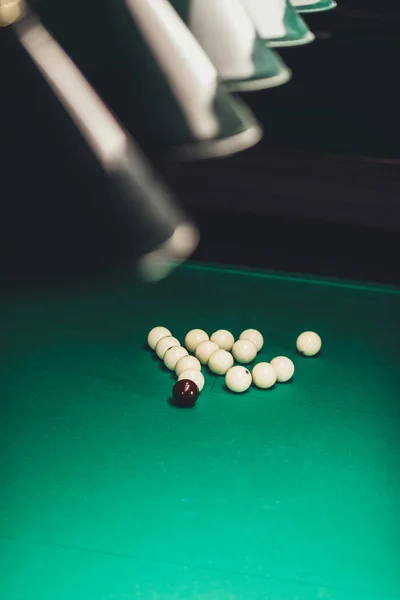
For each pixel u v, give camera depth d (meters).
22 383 3.27
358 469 2.90
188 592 2.41
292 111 5.69
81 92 0.99
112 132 0.99
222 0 1.69
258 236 5.74
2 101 0.96
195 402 3.18
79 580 2.43
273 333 3.72
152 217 1.00
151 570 2.47
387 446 3.03
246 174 5.69
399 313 3.95
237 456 2.92
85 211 0.97
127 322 3.74
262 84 1.73
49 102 0.96
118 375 3.35
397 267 5.57
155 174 1.12
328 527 2.64
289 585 2.44
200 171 5.70
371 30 5.56
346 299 4.04
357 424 3.13
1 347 3.51
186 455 2.91
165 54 1.17
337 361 3.53
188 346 3.50
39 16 1.11
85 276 0.96
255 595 2.40
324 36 5.56
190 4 1.67
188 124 1.16
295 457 2.93
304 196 5.70
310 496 2.76
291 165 5.66
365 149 5.67
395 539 2.62
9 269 0.95
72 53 1.15
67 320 3.72
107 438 2.98
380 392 3.34
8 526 2.59
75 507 2.67
